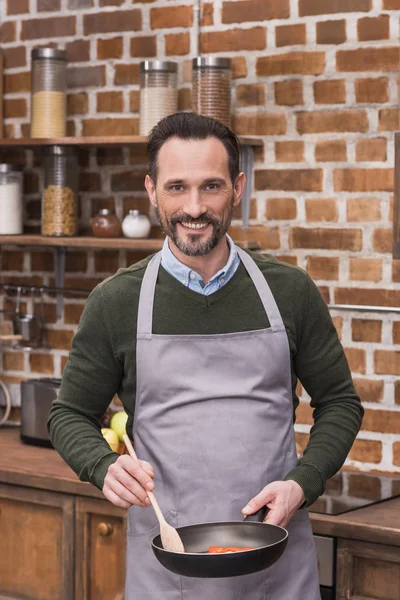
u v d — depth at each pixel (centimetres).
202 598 197
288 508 185
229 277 203
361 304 312
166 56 339
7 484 309
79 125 358
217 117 314
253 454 198
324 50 312
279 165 322
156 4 339
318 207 317
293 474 193
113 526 290
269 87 322
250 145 322
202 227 188
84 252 360
